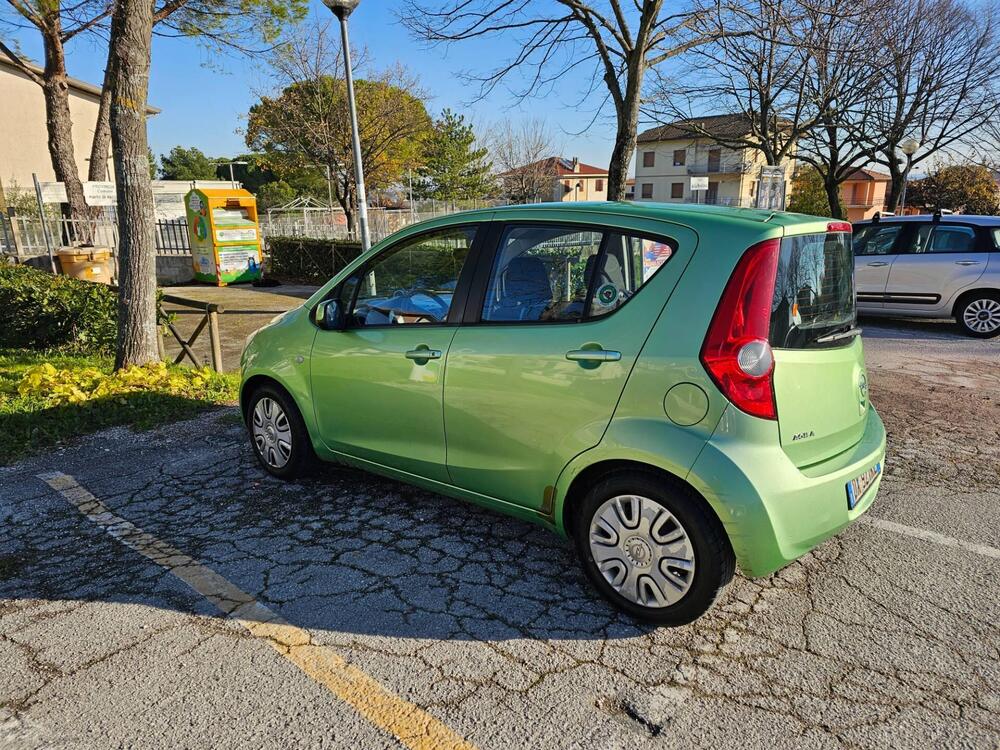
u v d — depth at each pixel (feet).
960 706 7.58
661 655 8.51
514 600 9.72
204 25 52.60
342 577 10.35
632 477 8.75
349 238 71.00
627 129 36.42
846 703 7.65
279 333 13.47
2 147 81.56
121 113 20.79
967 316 29.55
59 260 46.70
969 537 11.52
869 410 10.96
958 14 60.49
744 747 7.04
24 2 49.06
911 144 66.39
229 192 56.59
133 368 21.42
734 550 8.11
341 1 27.91
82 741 7.15
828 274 9.28
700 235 8.51
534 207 10.17
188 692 7.89
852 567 10.56
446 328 10.61
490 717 7.48
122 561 10.88
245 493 13.47
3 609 9.57
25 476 14.52
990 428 17.29
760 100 57.16
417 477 11.52
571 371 9.07
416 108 101.19
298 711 7.59
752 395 8.01
